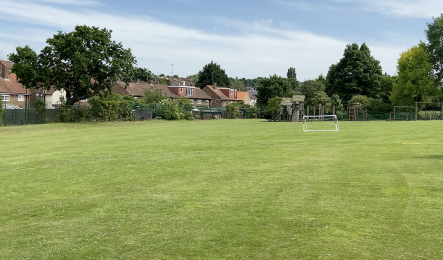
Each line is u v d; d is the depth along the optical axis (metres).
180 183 10.57
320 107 55.12
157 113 56.81
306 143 20.06
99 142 23.91
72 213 8.04
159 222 7.12
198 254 5.58
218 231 6.48
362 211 7.25
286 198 8.43
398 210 7.22
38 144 23.73
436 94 61.66
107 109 47.69
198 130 33.00
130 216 7.59
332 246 5.66
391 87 72.75
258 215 7.28
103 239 6.36
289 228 6.49
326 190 9.02
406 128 29.92
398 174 10.59
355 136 23.48
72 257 5.69
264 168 12.48
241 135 26.30
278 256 5.39
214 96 103.31
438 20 62.56
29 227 7.24
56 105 50.44
